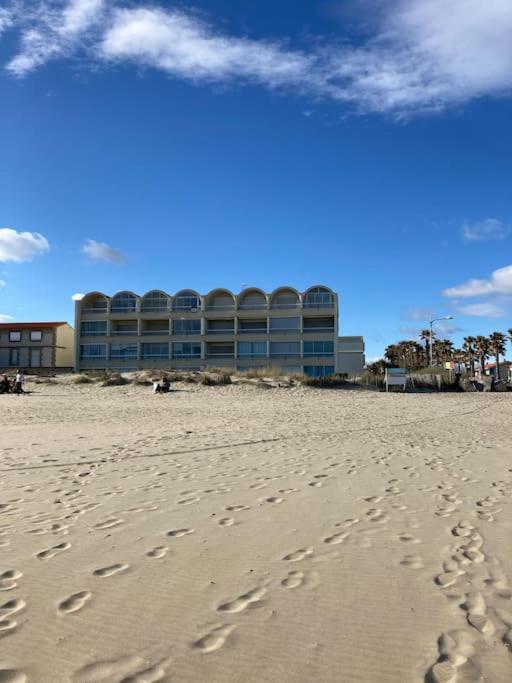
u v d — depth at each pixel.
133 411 22.50
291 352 64.81
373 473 8.56
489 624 3.56
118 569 4.53
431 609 3.79
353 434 14.05
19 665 3.12
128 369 67.12
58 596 4.02
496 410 24.62
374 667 3.10
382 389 40.25
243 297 67.06
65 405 25.80
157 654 3.24
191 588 4.16
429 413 22.36
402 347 115.31
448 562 4.67
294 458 10.02
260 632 3.49
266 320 66.31
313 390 36.09
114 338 67.69
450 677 2.99
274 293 66.25
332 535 5.43
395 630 3.50
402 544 5.14
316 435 13.70
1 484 7.77
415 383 43.41
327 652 3.25
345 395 34.03
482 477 8.27
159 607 3.84
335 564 4.64
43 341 70.69
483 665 3.10
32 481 7.96
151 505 6.59
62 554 4.88
